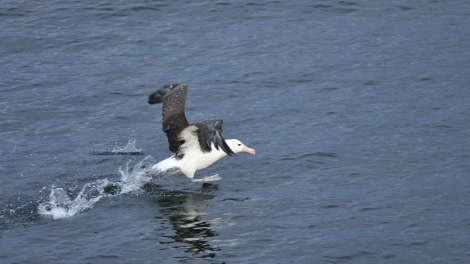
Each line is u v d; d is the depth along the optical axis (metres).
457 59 25.84
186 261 14.27
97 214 16.23
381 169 18.56
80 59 26.00
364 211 16.38
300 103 22.91
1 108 22.47
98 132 21.11
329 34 27.98
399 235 15.34
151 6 29.52
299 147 19.88
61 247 14.83
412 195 17.11
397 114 21.97
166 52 26.59
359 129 21.02
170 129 16.52
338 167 18.72
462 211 16.34
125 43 27.14
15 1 29.62
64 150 19.88
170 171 16.88
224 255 14.49
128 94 23.64
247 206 16.59
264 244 14.96
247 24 28.73
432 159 19.05
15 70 25.05
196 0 30.25
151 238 15.12
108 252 14.62
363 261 14.43
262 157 19.33
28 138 20.66
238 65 25.67
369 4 30.38
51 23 28.25
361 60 25.94
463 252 14.68
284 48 26.92
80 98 23.30
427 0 30.67
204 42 27.36
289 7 30.03
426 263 14.35
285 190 17.48
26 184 17.73
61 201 16.84
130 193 17.30
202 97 23.39
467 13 29.67
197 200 16.91
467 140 20.12
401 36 27.75
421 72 24.94
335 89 23.91
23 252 14.63
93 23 28.34
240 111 22.41
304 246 14.89
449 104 22.56
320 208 16.53
